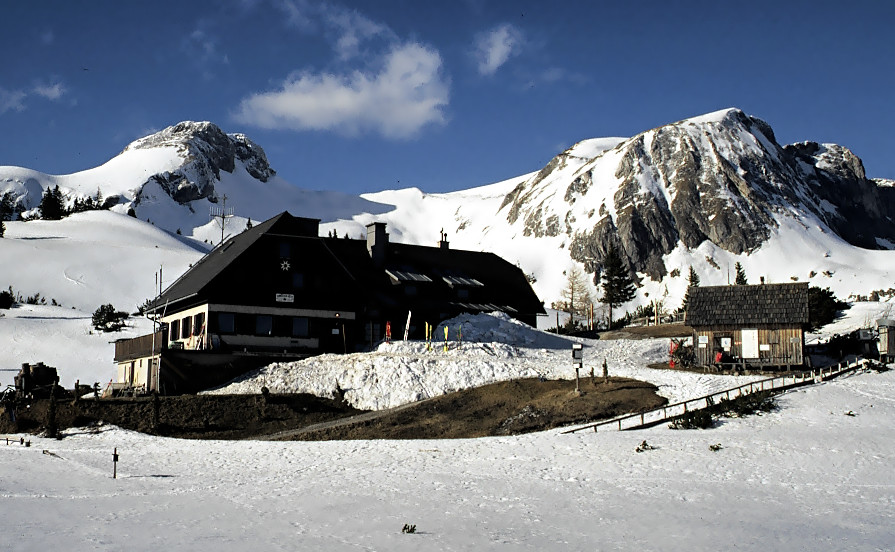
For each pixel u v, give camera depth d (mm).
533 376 56531
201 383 57656
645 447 41125
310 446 44406
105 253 142750
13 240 148750
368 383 55188
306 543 26391
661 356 68312
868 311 98000
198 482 36719
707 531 28297
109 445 45531
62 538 26828
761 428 44281
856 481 35688
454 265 84312
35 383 58094
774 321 59312
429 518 29859
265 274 64375
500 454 41406
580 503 32250
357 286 67562
